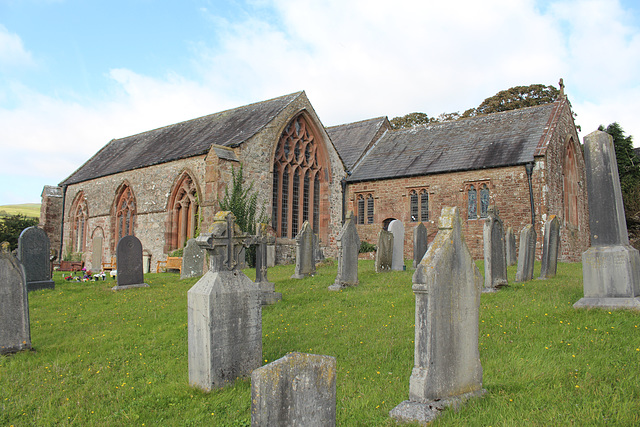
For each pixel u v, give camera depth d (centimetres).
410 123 5553
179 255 2478
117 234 3164
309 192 2981
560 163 2741
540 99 4556
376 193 3122
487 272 1182
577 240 2955
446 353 524
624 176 3856
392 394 569
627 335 705
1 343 826
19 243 1541
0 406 602
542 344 711
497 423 464
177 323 1046
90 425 539
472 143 2944
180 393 622
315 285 1445
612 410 470
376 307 1064
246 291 681
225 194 2356
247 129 2645
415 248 1867
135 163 3058
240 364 666
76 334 991
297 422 410
